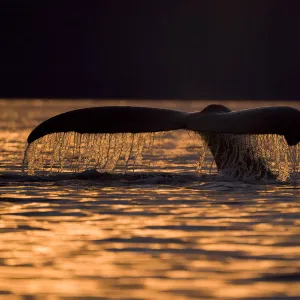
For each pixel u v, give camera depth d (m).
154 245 44.56
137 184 64.06
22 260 41.91
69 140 58.97
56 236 46.62
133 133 58.19
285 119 56.06
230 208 54.19
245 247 44.00
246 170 64.12
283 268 40.31
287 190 60.59
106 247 44.19
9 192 60.53
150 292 36.94
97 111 58.88
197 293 36.75
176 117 58.34
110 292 36.97
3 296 36.47
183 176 66.88
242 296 36.31
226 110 59.09
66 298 36.16
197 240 45.56
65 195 59.25
